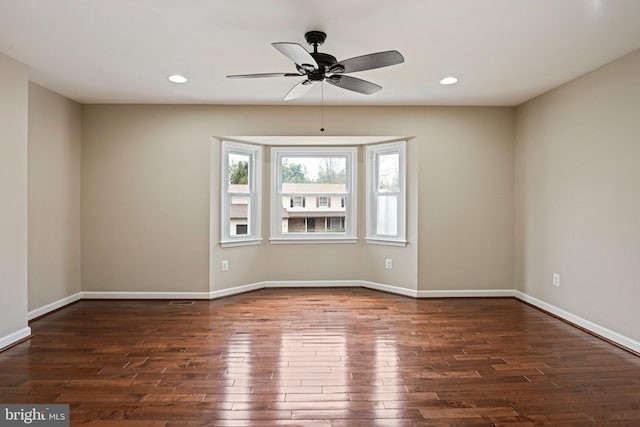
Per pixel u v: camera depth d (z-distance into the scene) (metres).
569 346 3.22
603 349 3.15
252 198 5.28
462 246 4.81
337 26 2.68
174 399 2.36
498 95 4.32
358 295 4.96
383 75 3.68
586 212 3.59
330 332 3.56
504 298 4.82
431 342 3.31
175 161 4.70
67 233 4.43
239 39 2.89
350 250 5.45
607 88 3.34
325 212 5.48
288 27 2.70
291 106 4.75
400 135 4.77
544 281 4.24
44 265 4.06
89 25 2.67
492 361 2.92
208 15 2.53
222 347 3.19
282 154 5.41
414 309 4.32
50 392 2.43
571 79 3.76
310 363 2.88
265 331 3.58
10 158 3.20
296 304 4.52
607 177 3.33
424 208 4.78
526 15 2.52
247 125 4.73
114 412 2.21
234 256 5.03
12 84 3.22
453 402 2.34
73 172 4.53
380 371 2.75
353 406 2.29
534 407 2.28
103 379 2.61
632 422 2.13
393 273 5.08
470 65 3.41
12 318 3.21
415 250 4.81
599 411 2.24
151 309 4.31
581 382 2.58
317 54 2.62
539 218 4.32
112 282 4.72
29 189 3.86
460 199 4.79
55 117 4.21
